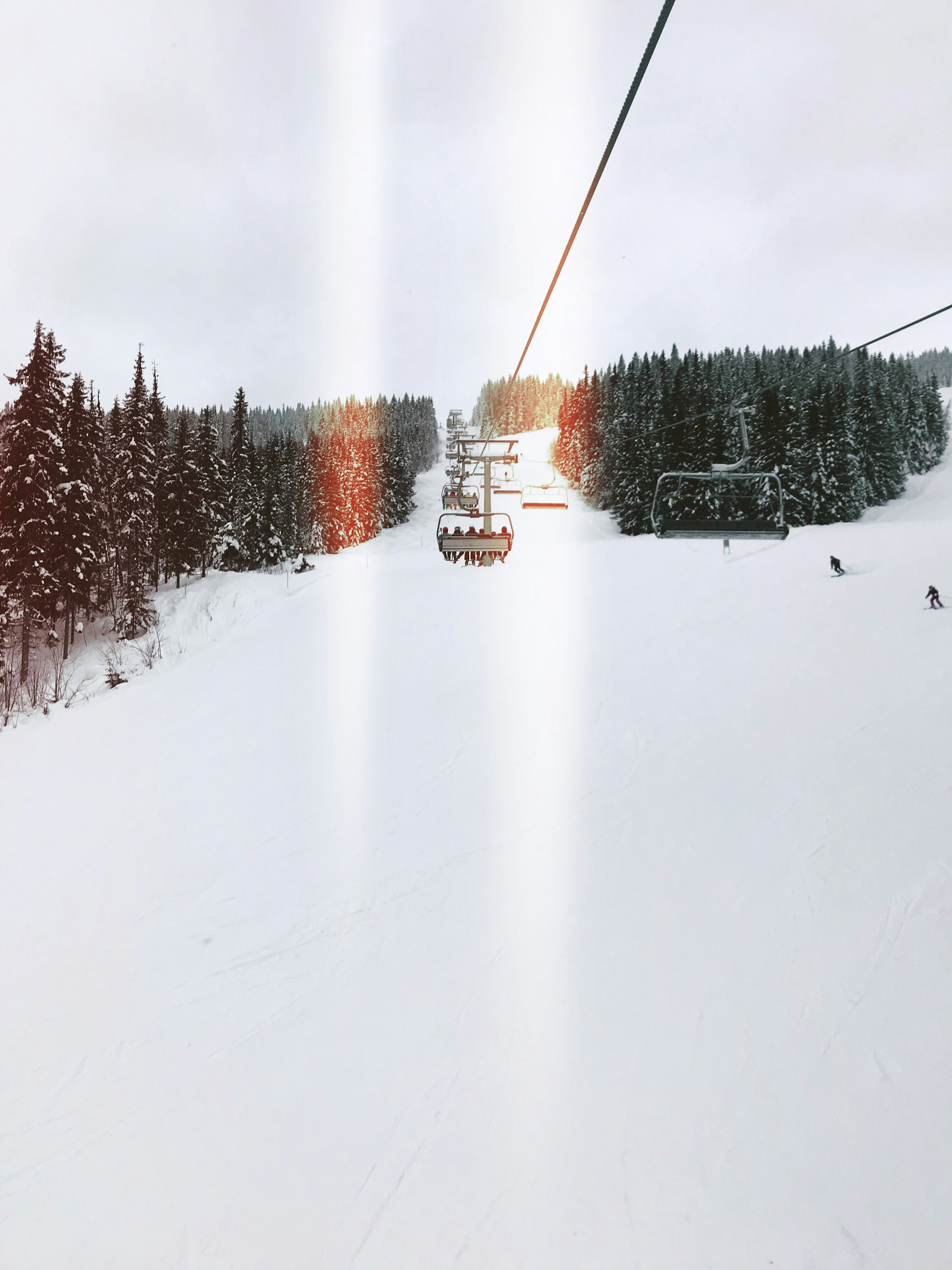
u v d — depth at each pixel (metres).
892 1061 7.99
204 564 45.41
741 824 13.20
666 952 10.17
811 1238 6.34
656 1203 6.76
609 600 30.17
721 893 11.34
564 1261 6.30
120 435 41.12
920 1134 7.15
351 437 81.12
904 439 72.06
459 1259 6.38
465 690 21.78
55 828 16.05
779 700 18.30
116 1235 6.75
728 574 32.12
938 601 22.67
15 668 34.16
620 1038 8.75
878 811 12.91
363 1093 8.25
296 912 11.96
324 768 17.64
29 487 31.64
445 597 33.59
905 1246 6.20
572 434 85.56
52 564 32.53
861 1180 6.80
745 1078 8.00
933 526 36.66
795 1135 7.29
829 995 9.04
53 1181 7.31
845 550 33.31
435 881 12.52
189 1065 8.84
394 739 18.91
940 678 17.75
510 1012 9.35
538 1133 7.58
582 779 15.70
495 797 15.35
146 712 24.48
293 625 32.78
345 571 43.84
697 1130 7.46
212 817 15.80
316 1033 9.25
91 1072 8.80
